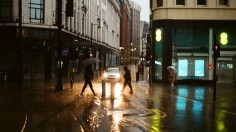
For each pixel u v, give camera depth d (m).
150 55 40.16
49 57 51.62
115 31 141.62
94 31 87.12
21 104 19.77
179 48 43.03
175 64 43.03
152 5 44.94
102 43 98.25
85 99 23.52
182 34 43.06
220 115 16.58
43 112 16.84
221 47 42.88
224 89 34.72
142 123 14.18
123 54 176.62
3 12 48.19
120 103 21.52
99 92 29.45
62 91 29.62
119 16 161.62
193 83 42.78
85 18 74.75
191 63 43.00
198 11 42.75
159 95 27.42
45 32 49.34
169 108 19.28
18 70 34.16
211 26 42.69
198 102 22.39
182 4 43.00
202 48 43.00
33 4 49.06
